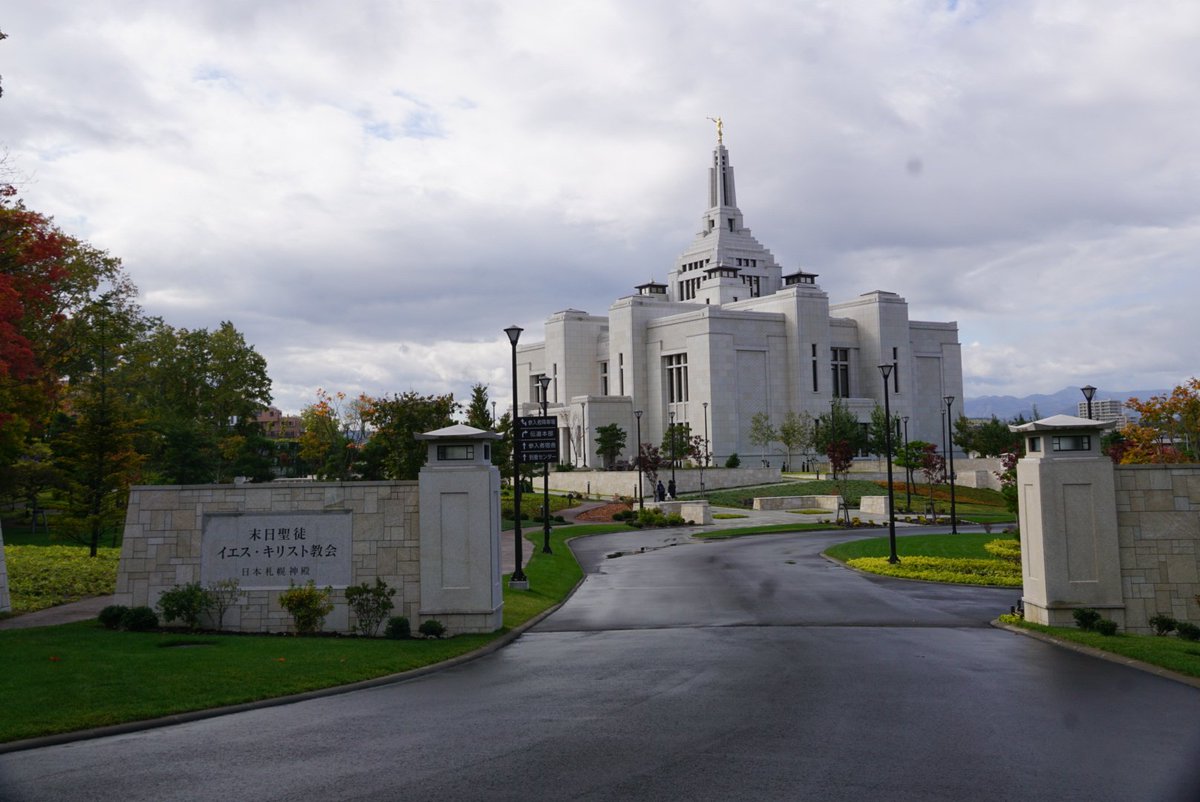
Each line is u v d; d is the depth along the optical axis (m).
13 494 46.94
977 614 23.31
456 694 14.12
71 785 9.56
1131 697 13.42
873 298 125.38
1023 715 12.34
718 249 159.25
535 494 81.19
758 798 8.95
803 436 107.12
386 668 15.93
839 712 12.52
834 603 25.62
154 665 15.44
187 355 87.06
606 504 75.06
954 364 134.88
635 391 123.31
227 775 9.88
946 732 11.45
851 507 73.50
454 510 20.39
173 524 20.94
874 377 124.75
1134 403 38.44
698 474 86.81
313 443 70.94
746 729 11.62
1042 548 20.03
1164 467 19.98
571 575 33.81
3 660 15.75
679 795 9.05
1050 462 20.08
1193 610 19.62
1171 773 9.77
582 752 10.62
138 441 53.59
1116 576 19.73
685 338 117.25
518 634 20.95
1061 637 18.44
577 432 120.62
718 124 164.50
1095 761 10.20
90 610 23.92
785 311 119.38
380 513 20.73
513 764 10.18
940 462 72.62
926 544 40.59
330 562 20.67
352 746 11.04
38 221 31.28
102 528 36.81
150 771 10.05
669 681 14.83
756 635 20.05
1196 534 19.81
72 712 12.34
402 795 9.15
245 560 20.78
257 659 16.22
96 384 41.03
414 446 48.66
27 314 43.59
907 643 18.69
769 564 37.44
